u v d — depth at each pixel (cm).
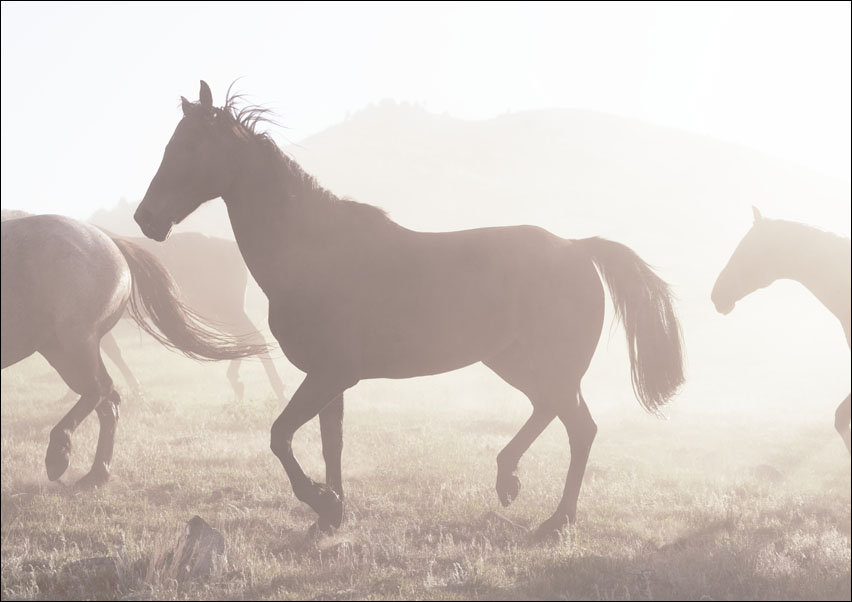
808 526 677
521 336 648
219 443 1025
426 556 587
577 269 652
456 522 681
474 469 915
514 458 709
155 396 1507
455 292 620
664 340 658
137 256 830
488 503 746
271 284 629
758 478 927
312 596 498
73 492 766
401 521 686
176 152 621
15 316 711
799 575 523
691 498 805
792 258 692
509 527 662
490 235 648
